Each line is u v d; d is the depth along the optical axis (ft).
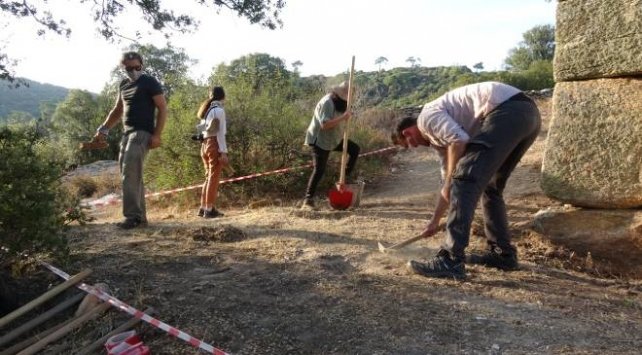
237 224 19.17
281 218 20.12
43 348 9.80
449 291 11.98
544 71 81.82
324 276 12.86
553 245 16.99
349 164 23.16
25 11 24.72
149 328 10.19
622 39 15.39
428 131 12.75
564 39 16.67
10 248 10.53
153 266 13.35
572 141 16.66
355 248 15.34
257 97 32.22
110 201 33.60
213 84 33.32
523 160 29.71
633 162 15.51
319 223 19.03
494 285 12.57
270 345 9.62
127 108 18.03
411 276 12.95
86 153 72.84
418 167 34.47
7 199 10.27
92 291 10.98
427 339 9.77
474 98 12.90
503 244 14.05
